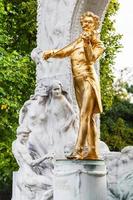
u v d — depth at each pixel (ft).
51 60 57.36
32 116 54.49
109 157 51.72
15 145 53.83
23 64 98.99
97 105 40.06
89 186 38.86
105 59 124.57
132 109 159.94
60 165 39.86
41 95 54.39
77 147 40.06
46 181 50.80
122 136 146.20
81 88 40.29
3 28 101.71
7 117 98.02
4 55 96.78
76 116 53.93
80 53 40.55
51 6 58.54
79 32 57.62
